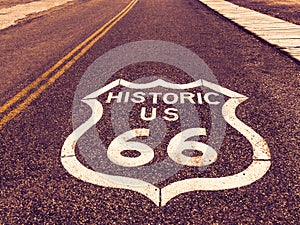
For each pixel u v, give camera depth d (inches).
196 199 88.0
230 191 90.7
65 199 91.0
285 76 187.2
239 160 104.7
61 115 147.5
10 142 126.0
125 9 622.8
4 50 300.0
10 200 92.0
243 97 156.9
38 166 108.0
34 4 786.8
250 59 226.4
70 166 106.5
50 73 214.1
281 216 80.9
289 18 392.2
